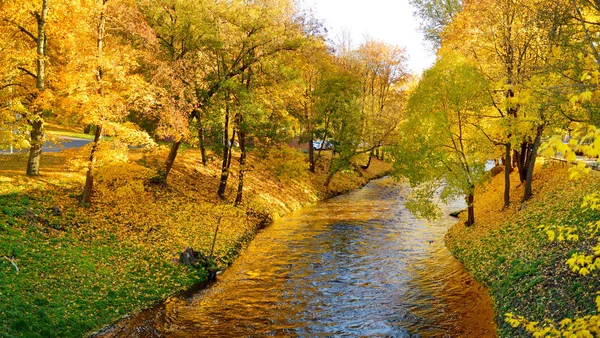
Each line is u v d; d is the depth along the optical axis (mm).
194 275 17438
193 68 25156
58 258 14828
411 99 23391
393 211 33781
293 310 14469
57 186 20812
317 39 30953
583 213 15578
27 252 14352
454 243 22109
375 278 17672
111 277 15141
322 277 17875
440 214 23344
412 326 13047
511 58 20469
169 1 23781
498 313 12961
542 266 13734
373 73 57594
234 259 20484
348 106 42000
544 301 11758
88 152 19938
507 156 23297
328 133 43344
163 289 15641
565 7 13625
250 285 16953
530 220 18922
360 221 29766
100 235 18062
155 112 21188
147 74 23594
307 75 42375
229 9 25812
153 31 20844
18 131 19828
